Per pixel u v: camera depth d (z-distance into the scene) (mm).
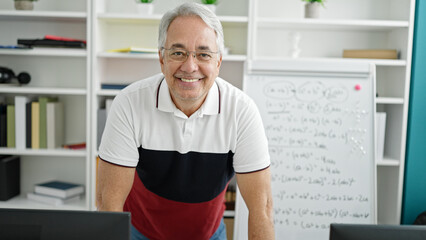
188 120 1255
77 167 2812
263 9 2684
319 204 2352
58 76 2732
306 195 2352
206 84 1165
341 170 2361
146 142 1272
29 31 2689
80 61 2723
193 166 1320
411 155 2484
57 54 2396
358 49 2729
